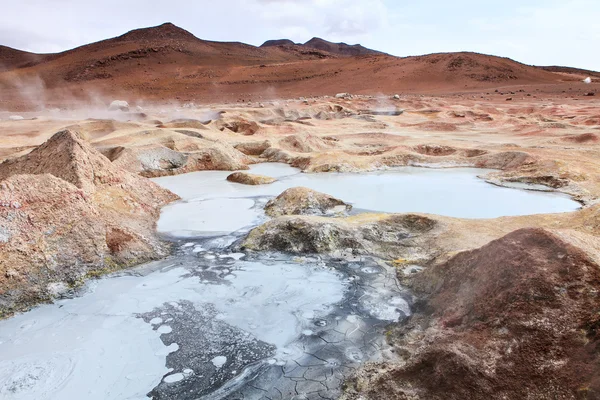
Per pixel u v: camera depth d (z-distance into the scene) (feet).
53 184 28.73
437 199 42.60
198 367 18.19
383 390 15.75
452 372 14.90
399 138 75.10
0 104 196.85
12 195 26.30
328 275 25.50
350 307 22.13
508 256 17.98
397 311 21.36
